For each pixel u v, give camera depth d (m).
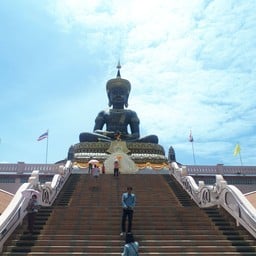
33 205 13.28
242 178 36.50
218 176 17.05
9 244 12.19
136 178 25.89
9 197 21.78
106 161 33.69
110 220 14.48
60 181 22.66
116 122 43.34
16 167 34.97
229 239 13.02
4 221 11.96
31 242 12.23
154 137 40.78
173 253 11.75
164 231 13.41
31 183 15.87
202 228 14.14
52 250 11.84
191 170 36.53
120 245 12.21
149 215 15.17
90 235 12.91
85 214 15.11
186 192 22.70
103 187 22.84
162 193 22.27
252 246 12.34
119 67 49.28
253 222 12.95
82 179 25.31
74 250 11.84
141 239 12.79
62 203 19.44
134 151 38.16
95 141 39.53
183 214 15.50
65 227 13.68
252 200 22.16
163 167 36.91
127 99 46.66
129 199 12.73
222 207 16.25
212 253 11.80
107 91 46.94
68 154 36.47
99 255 11.41
